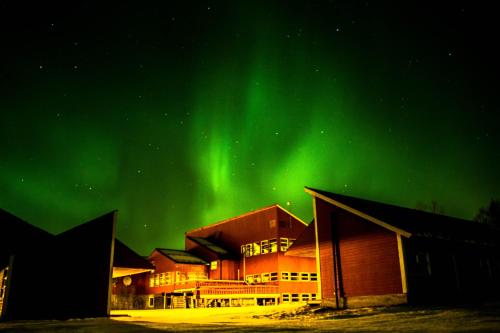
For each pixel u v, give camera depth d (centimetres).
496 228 2691
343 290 1839
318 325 1083
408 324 989
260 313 1841
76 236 1855
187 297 3406
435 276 1764
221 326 1148
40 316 1681
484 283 2027
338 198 2017
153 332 993
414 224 1856
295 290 3469
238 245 3881
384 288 1684
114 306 3594
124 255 2128
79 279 1811
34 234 1855
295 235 3606
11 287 1653
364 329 916
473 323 922
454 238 1870
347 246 1875
